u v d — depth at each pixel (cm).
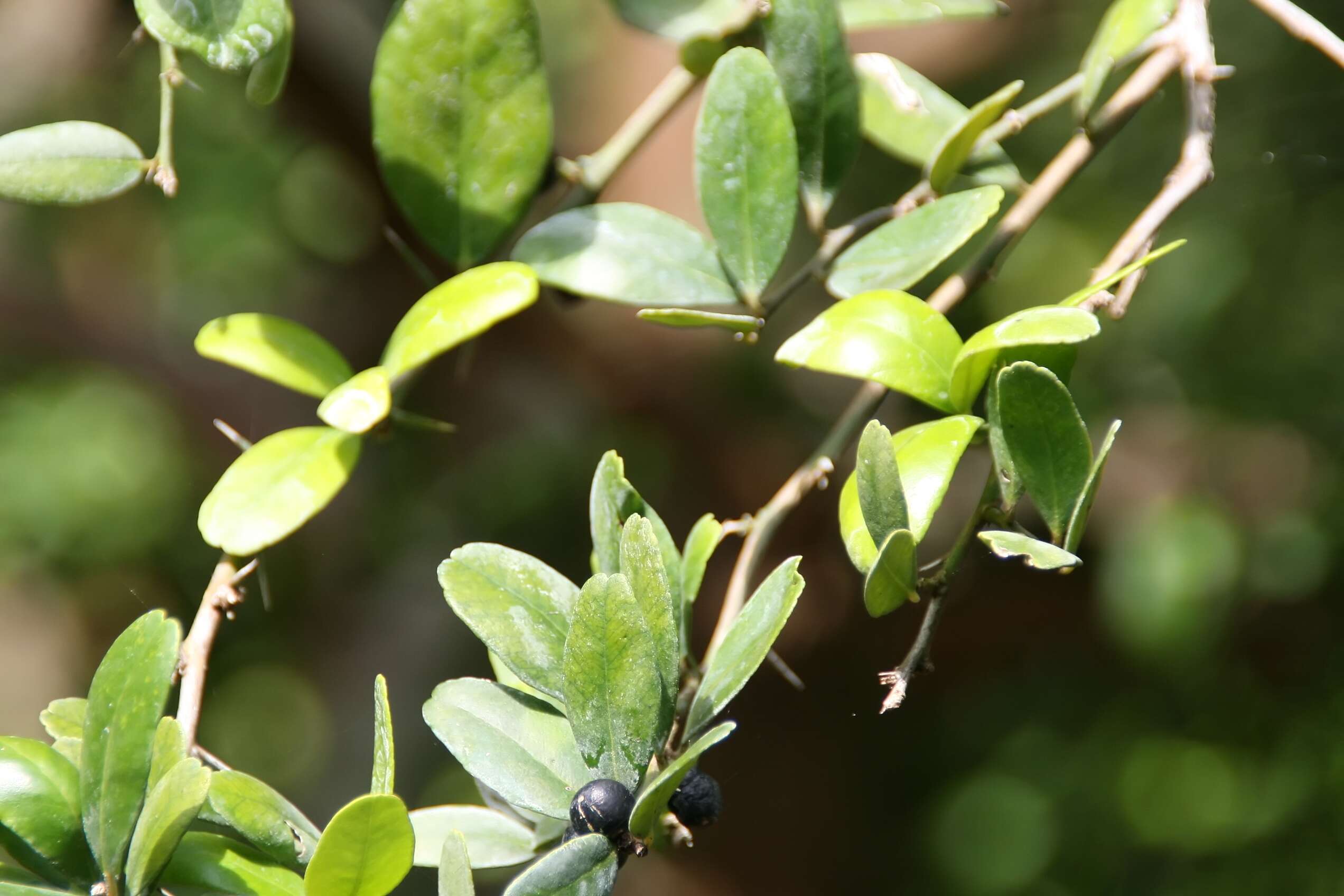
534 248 81
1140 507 157
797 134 82
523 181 82
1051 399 76
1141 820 170
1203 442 155
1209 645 155
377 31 119
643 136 83
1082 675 175
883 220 83
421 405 171
